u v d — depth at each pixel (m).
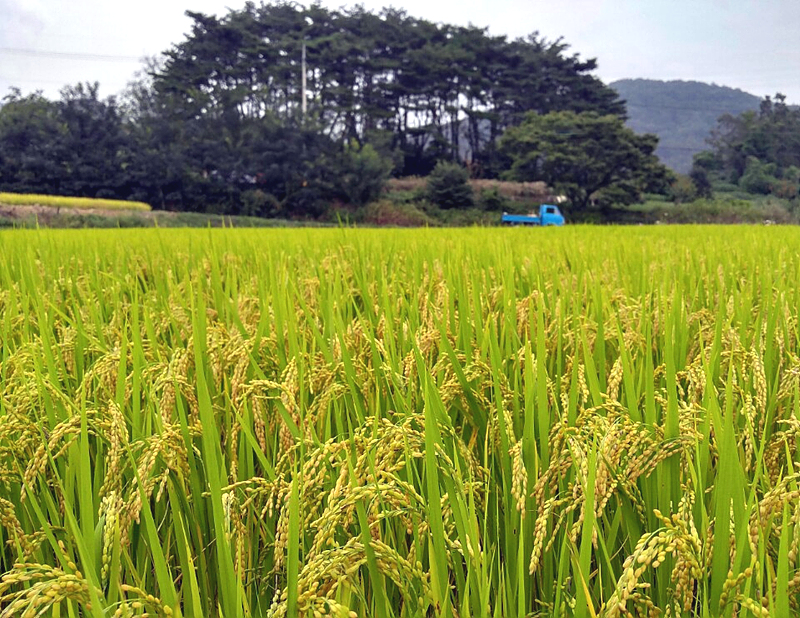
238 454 2.11
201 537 1.83
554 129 81.00
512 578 1.67
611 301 3.68
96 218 32.56
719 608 1.40
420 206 76.06
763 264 4.62
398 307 3.54
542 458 1.86
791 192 107.19
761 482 1.73
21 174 60.50
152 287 5.17
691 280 4.34
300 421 1.92
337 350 2.49
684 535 1.34
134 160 63.16
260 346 2.60
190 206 65.19
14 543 1.77
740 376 2.28
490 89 106.88
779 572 1.27
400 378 2.22
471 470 1.74
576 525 1.48
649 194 101.25
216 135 66.56
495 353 2.43
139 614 1.30
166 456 1.74
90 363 2.96
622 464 1.73
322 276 4.27
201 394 1.52
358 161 70.62
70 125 62.75
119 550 1.49
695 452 1.72
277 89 94.44
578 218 77.56
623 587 1.28
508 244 7.09
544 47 112.38
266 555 1.76
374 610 1.47
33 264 4.63
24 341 2.89
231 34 95.00
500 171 102.88
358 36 103.94
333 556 1.32
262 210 65.94
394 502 1.51
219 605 1.50
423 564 1.67
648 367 1.93
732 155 118.94
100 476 1.94
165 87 84.19
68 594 1.24
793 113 120.31
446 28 107.44
